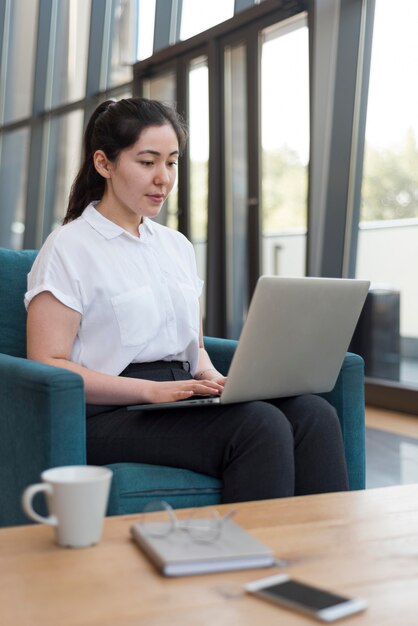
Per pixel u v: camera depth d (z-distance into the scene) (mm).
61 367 1643
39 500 1514
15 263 2043
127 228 1841
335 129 4496
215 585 875
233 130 5344
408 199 4297
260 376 1562
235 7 5277
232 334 5520
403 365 4520
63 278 1722
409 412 4391
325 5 4406
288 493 1516
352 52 4449
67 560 952
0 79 8539
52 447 1477
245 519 1128
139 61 6141
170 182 1795
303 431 1610
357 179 4578
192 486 1563
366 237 4594
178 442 1590
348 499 1242
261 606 818
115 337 1751
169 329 1823
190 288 1904
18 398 1559
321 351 1661
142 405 1590
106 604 824
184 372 1845
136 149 1750
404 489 1310
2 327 1987
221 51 5352
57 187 7789
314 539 1037
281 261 5000
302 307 1558
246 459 1516
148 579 891
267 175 5055
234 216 5414
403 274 4406
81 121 7281
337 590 865
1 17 8445
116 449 1654
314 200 4516
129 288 1768
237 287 5441
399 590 866
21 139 8266
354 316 1692
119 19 6750
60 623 780
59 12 7660
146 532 1006
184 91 5746
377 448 3486
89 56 6969
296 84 4750
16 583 880
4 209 8539
